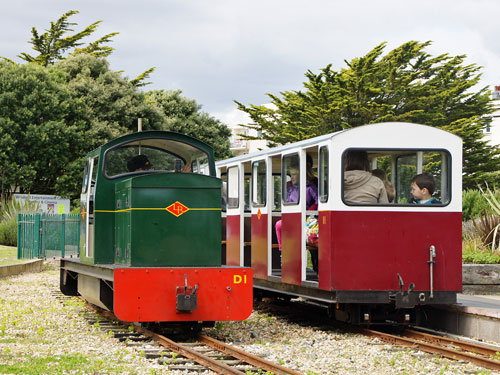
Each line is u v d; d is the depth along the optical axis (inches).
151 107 1769.2
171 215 405.1
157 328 422.3
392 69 1499.8
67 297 606.2
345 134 431.5
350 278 426.3
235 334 426.9
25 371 301.1
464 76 1579.7
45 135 1508.4
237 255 572.4
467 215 842.2
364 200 431.5
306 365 331.6
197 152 456.8
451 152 442.3
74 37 2301.9
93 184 462.3
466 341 402.0
